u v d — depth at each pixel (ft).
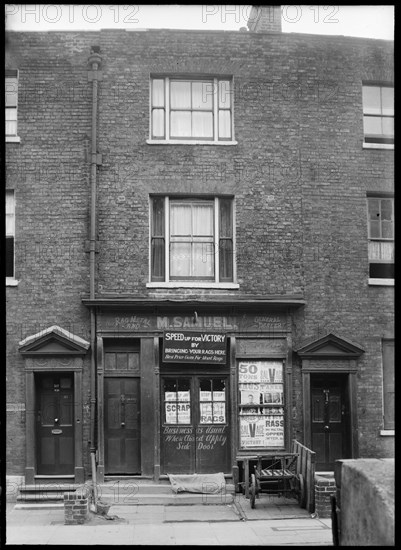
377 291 47.09
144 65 46.98
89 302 44.29
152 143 46.39
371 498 23.00
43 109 46.39
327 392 46.62
